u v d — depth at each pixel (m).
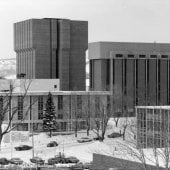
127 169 74.75
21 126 159.50
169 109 103.38
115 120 160.38
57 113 170.25
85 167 99.62
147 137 101.88
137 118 111.25
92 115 162.38
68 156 116.56
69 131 166.25
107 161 80.56
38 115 165.75
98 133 145.75
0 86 172.88
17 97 156.88
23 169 96.12
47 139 147.62
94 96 173.62
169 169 56.47
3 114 41.22
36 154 119.88
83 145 135.88
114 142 124.75
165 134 60.59
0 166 97.25
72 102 172.50
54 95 171.00
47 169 97.88
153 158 70.44
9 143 140.50
